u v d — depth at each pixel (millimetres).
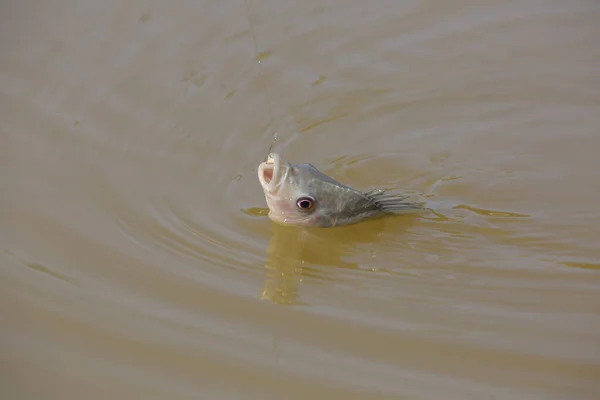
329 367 12195
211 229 15516
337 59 21297
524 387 11766
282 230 15664
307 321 13195
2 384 11828
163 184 16734
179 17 22406
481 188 17312
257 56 21141
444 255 15133
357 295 13914
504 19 22953
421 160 18281
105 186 16516
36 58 20641
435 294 13961
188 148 17969
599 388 11711
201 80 20172
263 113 19344
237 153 17953
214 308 13406
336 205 15461
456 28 22578
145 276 14086
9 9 22578
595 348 12500
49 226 15258
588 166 17891
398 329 13008
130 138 18125
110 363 12250
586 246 15305
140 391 11781
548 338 12750
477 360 12312
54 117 18656
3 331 12797
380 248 15305
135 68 20453
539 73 20984
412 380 11938
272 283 14125
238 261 14664
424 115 19781
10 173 16734
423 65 21281
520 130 19234
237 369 12156
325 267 14727
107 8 22688
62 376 12023
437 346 12602
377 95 20250
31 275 13992
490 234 15766
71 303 13398
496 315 13344
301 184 15172
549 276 14398
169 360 12320
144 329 12891
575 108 19844
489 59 21484
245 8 22922
